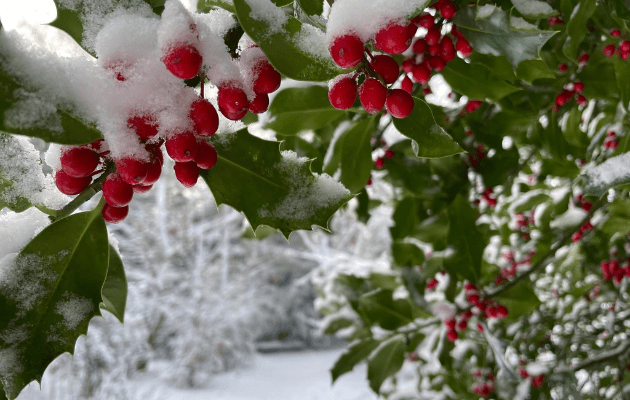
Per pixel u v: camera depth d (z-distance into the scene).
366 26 0.19
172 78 0.19
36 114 0.17
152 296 2.08
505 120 0.42
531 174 0.62
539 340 0.72
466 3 0.28
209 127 0.19
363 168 0.36
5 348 0.19
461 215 0.44
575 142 0.48
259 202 0.22
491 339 0.53
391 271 0.59
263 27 0.19
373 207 0.61
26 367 0.19
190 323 2.14
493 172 0.46
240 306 2.40
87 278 0.20
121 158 0.18
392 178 0.46
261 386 2.44
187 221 2.17
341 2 0.19
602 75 0.39
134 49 0.19
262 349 3.42
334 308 0.80
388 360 0.53
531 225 0.66
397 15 0.19
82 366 1.53
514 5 0.28
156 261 2.08
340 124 0.41
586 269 0.63
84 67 0.18
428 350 0.60
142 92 0.18
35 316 0.19
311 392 2.38
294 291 3.22
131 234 2.06
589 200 0.51
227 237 2.33
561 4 0.31
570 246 0.62
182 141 0.19
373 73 0.20
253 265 2.66
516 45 0.27
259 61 0.20
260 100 0.21
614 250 0.59
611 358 0.60
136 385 1.73
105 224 0.21
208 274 2.27
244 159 0.22
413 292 0.50
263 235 0.40
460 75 0.34
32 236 0.21
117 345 1.70
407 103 0.20
